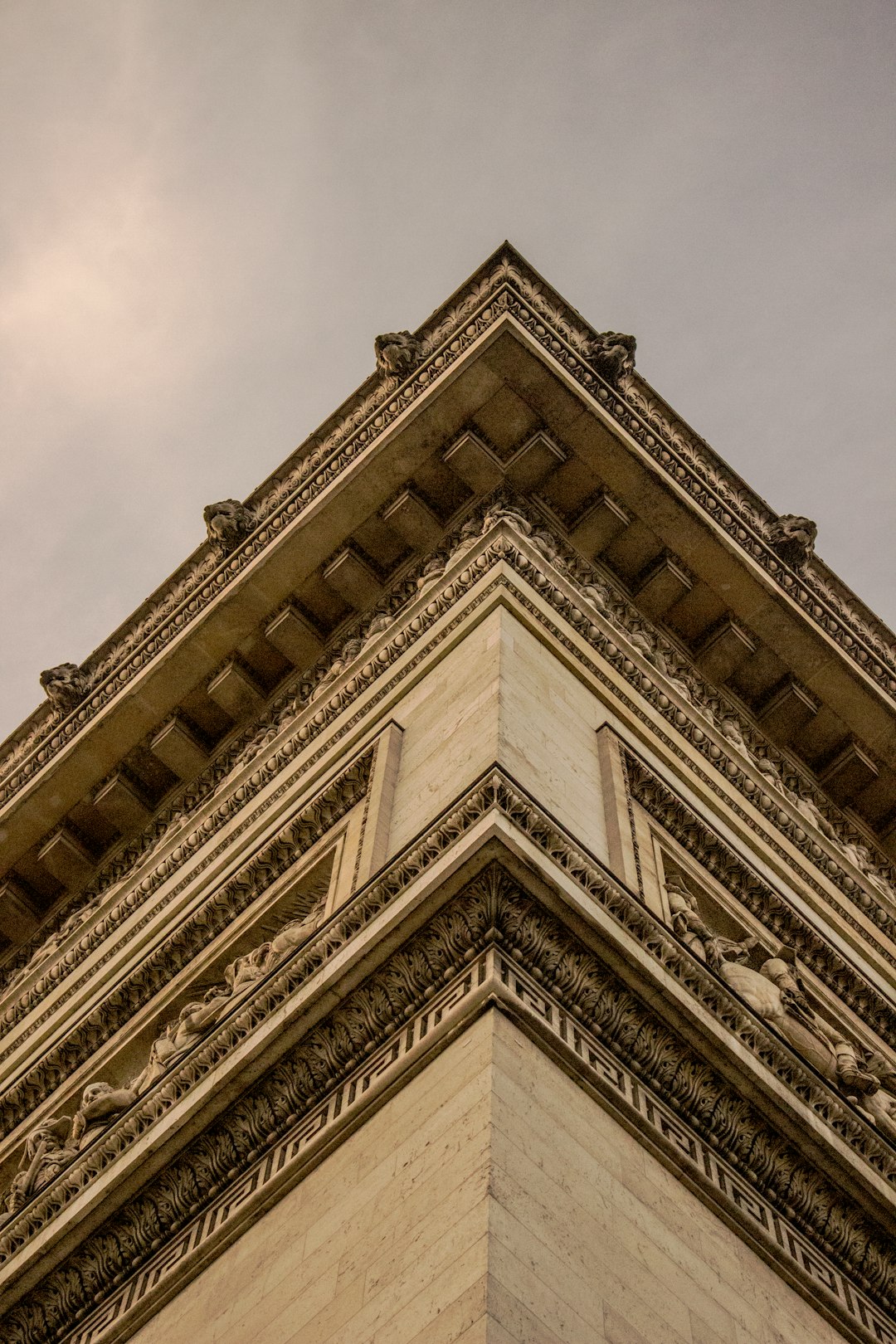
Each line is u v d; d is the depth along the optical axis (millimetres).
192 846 26078
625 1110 14875
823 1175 16156
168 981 23078
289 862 22750
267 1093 16297
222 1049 16953
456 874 15734
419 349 30469
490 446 28266
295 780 24219
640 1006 15789
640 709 23328
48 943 29172
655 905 19156
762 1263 14992
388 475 28625
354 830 21203
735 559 28500
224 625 29859
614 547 28500
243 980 20562
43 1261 17062
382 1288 12672
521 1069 14141
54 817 31031
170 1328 15000
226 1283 14820
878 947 24125
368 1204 13836
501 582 23203
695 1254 14102
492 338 27875
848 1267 16016
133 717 30484
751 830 23828
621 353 29656
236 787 26688
